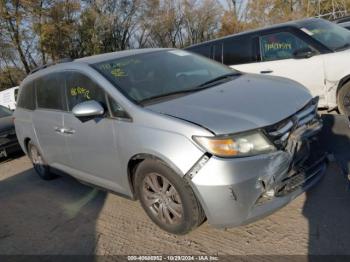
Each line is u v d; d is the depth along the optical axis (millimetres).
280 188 3176
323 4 34781
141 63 4348
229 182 2979
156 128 3340
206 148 3031
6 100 15617
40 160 5699
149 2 40562
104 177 4180
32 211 4781
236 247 3297
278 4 41438
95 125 3967
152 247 3514
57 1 32562
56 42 33281
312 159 3520
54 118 4762
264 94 3555
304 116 3381
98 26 37375
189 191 3229
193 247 3404
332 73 5828
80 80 4301
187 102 3535
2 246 4016
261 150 3047
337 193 3828
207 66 4656
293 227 3418
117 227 3973
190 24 43438
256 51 6746
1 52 31516
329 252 3033
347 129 3988
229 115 3178
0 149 7176
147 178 3592
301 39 6227
